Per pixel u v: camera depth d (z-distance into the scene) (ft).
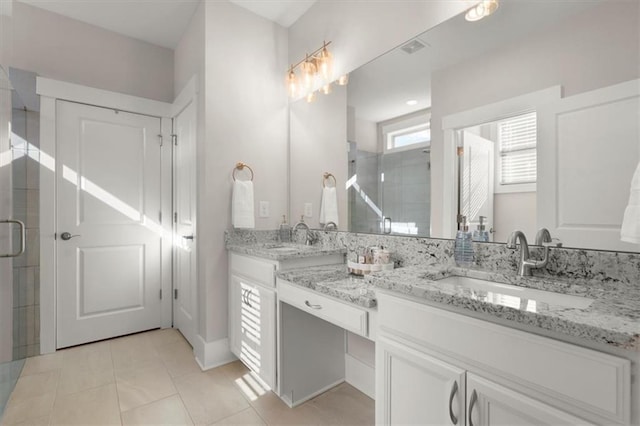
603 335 2.10
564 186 3.74
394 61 5.76
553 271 3.79
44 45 7.94
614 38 3.38
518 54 4.16
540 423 2.42
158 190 9.55
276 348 5.74
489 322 2.75
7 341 5.76
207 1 7.20
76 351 7.92
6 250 5.64
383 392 3.68
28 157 7.56
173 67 9.95
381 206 6.10
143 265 9.30
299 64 8.09
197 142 7.58
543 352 2.42
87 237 8.43
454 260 4.79
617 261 3.33
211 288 7.26
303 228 7.93
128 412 5.53
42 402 5.79
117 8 7.90
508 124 4.26
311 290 4.89
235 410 5.63
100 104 8.55
